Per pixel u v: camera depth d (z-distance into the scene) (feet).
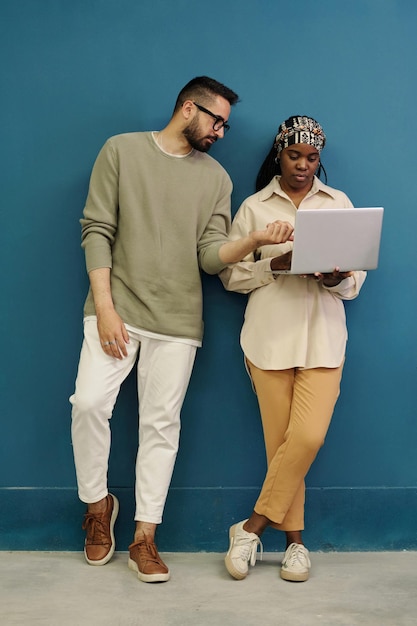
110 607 7.57
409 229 9.47
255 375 8.79
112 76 9.29
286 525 8.68
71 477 9.34
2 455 9.31
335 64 9.39
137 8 9.29
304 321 8.54
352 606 7.66
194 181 8.73
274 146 8.98
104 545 8.82
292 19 9.36
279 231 7.92
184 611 7.51
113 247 8.84
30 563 8.83
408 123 9.45
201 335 8.96
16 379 9.32
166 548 9.35
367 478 9.48
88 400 8.40
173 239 8.70
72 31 9.25
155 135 8.82
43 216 9.29
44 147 9.28
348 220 7.65
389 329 9.48
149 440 8.78
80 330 9.34
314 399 8.45
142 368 8.82
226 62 9.34
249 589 8.13
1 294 9.29
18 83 9.23
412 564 8.96
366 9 9.40
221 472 9.42
